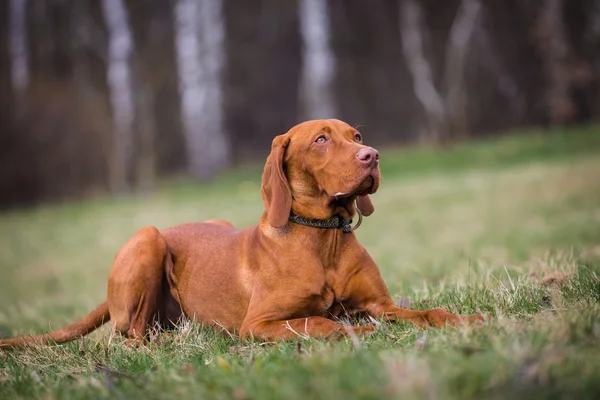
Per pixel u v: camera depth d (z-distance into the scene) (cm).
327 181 462
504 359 289
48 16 2995
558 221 1077
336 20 3020
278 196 474
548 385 268
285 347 393
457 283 554
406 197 1639
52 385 388
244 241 512
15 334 688
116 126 2780
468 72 3019
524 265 640
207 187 2319
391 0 3045
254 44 3041
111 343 483
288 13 3005
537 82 3030
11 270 1303
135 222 1706
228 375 343
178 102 2983
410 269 805
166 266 543
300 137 481
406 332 405
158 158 2973
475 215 1295
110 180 2858
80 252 1423
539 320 363
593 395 258
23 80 2923
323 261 475
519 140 2344
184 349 448
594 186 1395
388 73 3075
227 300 506
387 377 282
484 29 3025
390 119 3073
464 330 355
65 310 870
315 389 282
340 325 429
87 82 2997
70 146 2920
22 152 2878
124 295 528
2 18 3005
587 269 515
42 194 2869
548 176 1630
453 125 2936
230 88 2991
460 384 275
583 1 2938
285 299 462
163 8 2952
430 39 3042
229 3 2998
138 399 327
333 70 2845
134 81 2827
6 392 373
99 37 2966
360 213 505
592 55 2931
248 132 3055
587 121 2959
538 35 2928
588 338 314
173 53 2927
